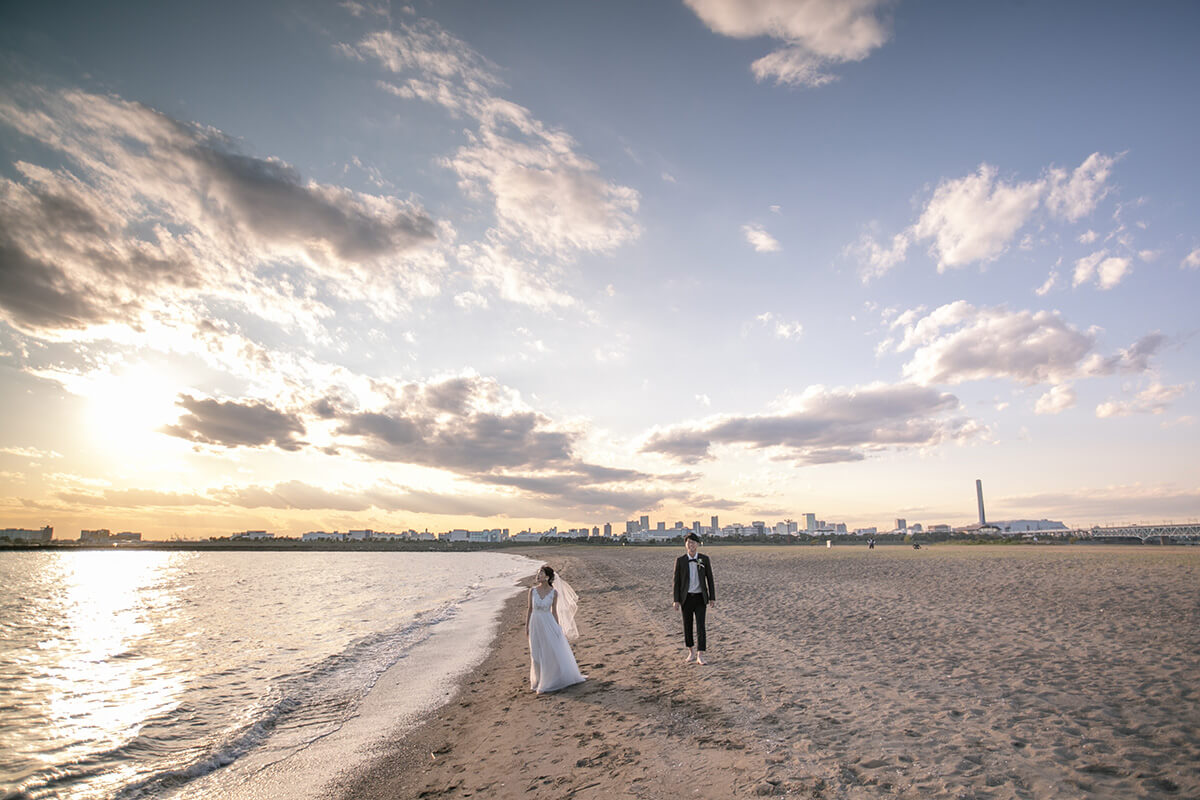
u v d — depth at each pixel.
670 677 9.75
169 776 7.24
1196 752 5.18
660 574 38.00
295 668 13.98
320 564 97.38
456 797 6.00
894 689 7.96
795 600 18.98
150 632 21.69
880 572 28.22
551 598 10.23
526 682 10.97
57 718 10.47
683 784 5.48
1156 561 28.72
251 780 7.05
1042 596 16.61
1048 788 4.67
